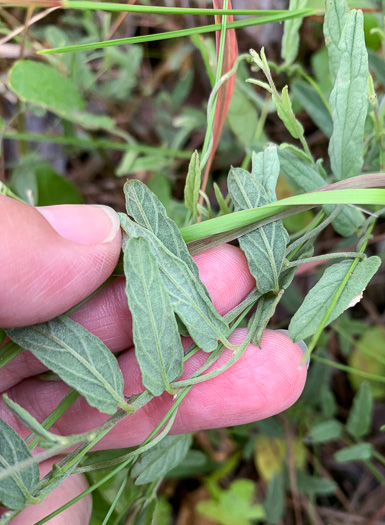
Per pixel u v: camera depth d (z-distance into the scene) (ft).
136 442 0.35
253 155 0.30
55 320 0.26
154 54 0.58
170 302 0.25
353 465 0.57
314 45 0.52
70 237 0.29
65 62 0.50
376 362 0.53
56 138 0.48
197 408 0.33
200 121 0.54
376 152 0.36
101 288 0.32
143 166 0.52
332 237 0.54
